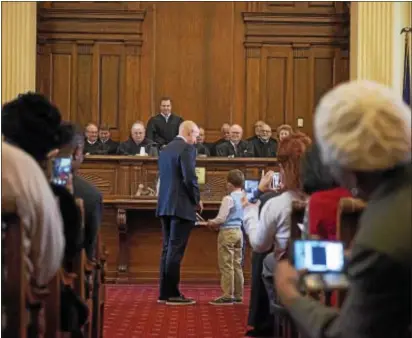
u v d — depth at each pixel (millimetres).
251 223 4938
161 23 13969
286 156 4633
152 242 9633
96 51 13953
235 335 6344
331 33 14008
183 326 6758
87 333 4555
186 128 7852
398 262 1698
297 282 2213
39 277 3125
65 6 13906
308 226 3588
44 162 3498
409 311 1734
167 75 13969
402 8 11719
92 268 4543
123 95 13969
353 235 2969
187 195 7816
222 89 13984
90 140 12516
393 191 1801
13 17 11883
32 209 2934
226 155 12398
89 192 4555
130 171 10039
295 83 14023
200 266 9633
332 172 1934
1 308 2842
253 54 14000
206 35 13984
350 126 1831
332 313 1936
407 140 1823
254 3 14023
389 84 11688
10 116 3389
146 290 9078
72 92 13938
